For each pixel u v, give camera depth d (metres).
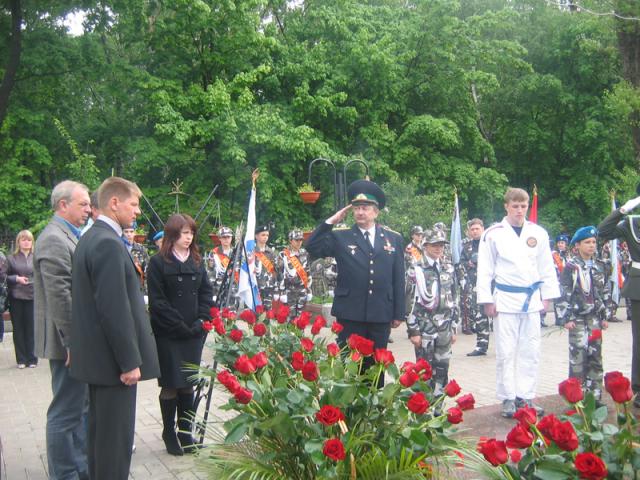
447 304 6.30
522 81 26.80
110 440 3.79
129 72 20.11
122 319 3.72
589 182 27.09
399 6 27.92
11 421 6.70
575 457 2.35
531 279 6.07
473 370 8.75
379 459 3.10
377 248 5.54
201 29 21.02
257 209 21.88
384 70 22.28
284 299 11.16
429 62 24.27
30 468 5.23
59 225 4.64
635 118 20.69
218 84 20.17
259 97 23.14
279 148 20.58
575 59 27.59
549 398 6.71
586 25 26.28
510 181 30.33
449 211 17.67
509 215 6.25
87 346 3.79
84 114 24.23
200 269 5.41
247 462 3.31
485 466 2.88
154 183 22.11
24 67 20.17
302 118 22.25
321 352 4.19
